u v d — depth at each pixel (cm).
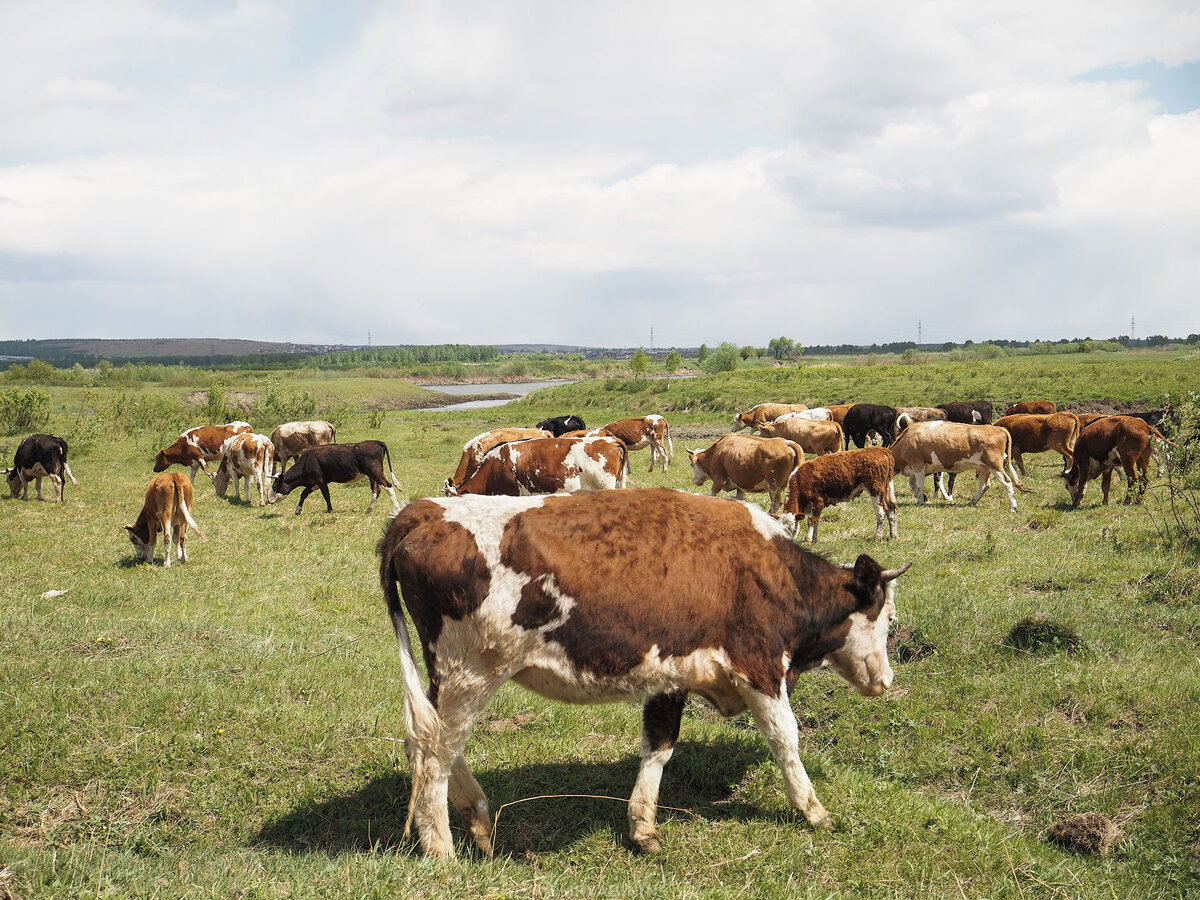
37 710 592
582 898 390
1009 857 456
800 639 502
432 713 432
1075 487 1429
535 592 434
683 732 621
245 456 1872
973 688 646
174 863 418
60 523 1525
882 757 585
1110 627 738
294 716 613
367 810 513
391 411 6169
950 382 4741
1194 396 1323
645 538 453
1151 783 513
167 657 722
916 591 872
